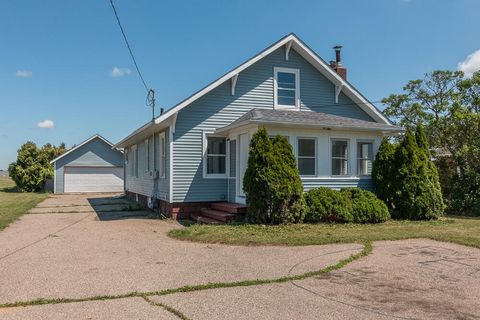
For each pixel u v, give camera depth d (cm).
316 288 627
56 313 521
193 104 1555
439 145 2028
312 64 1731
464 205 1653
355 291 611
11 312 525
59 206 2116
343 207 1309
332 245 955
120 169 3575
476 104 1977
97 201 2472
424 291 611
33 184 3531
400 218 1424
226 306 547
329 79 1752
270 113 1489
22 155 3547
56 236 1141
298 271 726
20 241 1060
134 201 2441
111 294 600
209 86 1538
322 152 1459
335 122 1454
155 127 1653
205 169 1565
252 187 1269
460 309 534
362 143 1546
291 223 1275
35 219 1553
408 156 1430
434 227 1230
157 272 728
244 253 884
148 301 569
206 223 1353
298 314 517
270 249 923
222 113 1594
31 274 716
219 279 679
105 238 1102
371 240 1009
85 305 552
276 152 1272
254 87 1645
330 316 509
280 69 1688
